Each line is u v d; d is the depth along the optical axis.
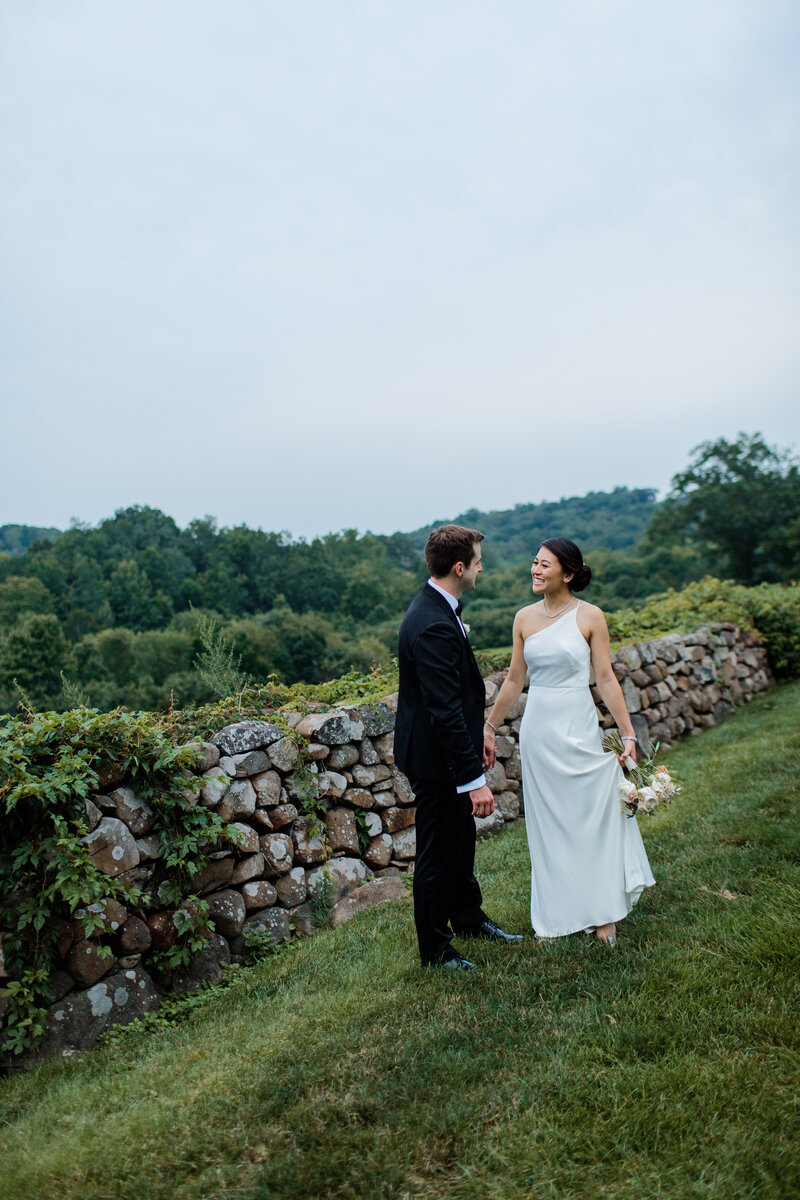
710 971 3.13
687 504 58.88
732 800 5.43
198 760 4.27
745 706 9.74
